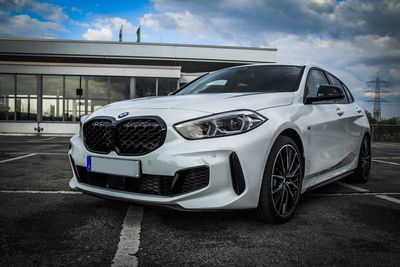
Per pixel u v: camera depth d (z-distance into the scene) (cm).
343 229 264
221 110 254
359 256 214
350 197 379
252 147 245
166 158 239
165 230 254
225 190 241
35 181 432
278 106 290
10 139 1362
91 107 1853
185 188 240
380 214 308
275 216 265
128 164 253
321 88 335
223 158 238
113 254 211
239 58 2353
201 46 2323
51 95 1839
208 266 197
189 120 245
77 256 207
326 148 350
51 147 951
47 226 260
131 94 1862
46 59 2286
